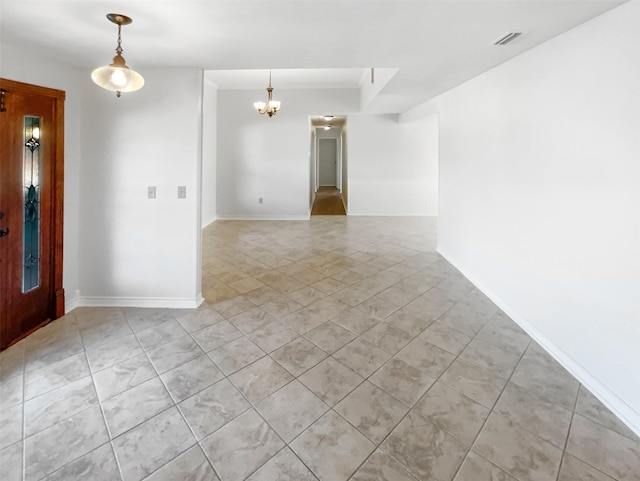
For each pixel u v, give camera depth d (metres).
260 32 2.11
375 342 2.55
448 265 4.48
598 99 1.92
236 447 1.60
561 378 2.13
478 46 2.45
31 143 2.57
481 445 1.61
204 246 5.48
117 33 2.11
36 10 1.81
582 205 2.07
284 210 7.96
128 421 1.75
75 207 3.00
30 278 2.63
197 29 2.07
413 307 3.18
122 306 3.13
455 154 4.22
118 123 2.95
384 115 8.30
